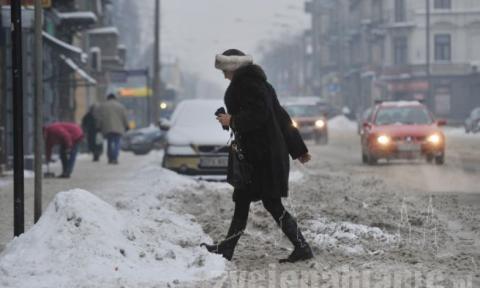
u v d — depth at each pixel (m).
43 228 16.08
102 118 57.22
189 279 14.47
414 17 170.75
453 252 17.86
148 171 38.72
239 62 16.09
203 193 30.20
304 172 43.69
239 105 16.05
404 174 42.50
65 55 68.06
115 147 57.41
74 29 78.00
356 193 30.78
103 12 119.62
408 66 171.25
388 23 174.50
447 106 169.88
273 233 20.56
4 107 47.97
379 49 183.50
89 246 15.36
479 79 167.38
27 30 47.38
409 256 17.09
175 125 40.69
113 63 109.69
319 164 51.62
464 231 21.25
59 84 73.75
